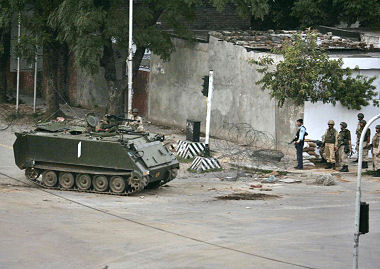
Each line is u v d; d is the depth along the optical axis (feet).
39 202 94.84
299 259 69.00
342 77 132.05
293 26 198.70
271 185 113.80
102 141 102.78
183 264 66.49
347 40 153.99
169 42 159.22
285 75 129.90
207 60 160.35
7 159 131.95
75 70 205.77
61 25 149.59
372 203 99.14
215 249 72.18
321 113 132.26
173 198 102.68
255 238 77.25
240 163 129.39
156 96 178.19
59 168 106.11
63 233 77.05
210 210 93.09
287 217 88.99
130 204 96.73
